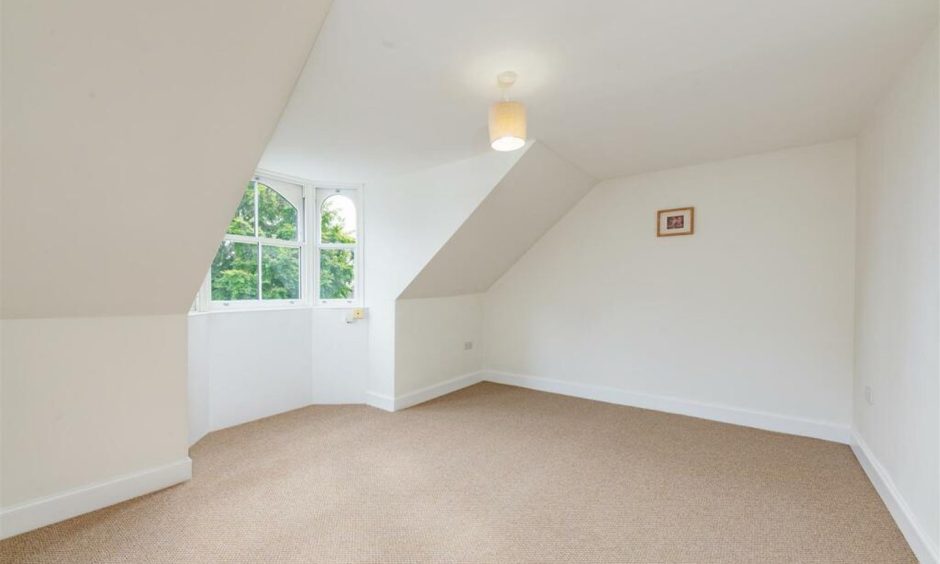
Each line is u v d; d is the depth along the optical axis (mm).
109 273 1890
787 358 2996
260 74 1587
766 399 3080
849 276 2775
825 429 2863
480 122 2447
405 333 3652
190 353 2754
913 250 1768
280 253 3525
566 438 2906
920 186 1710
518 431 3043
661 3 1447
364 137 2668
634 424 3191
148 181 1686
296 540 1761
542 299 4203
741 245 3158
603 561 1636
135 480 2119
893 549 1703
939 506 1505
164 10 1258
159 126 1545
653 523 1886
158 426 2211
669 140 2801
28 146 1374
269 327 3361
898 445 1908
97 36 1234
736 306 3188
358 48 1700
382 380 3621
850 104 2258
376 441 2850
